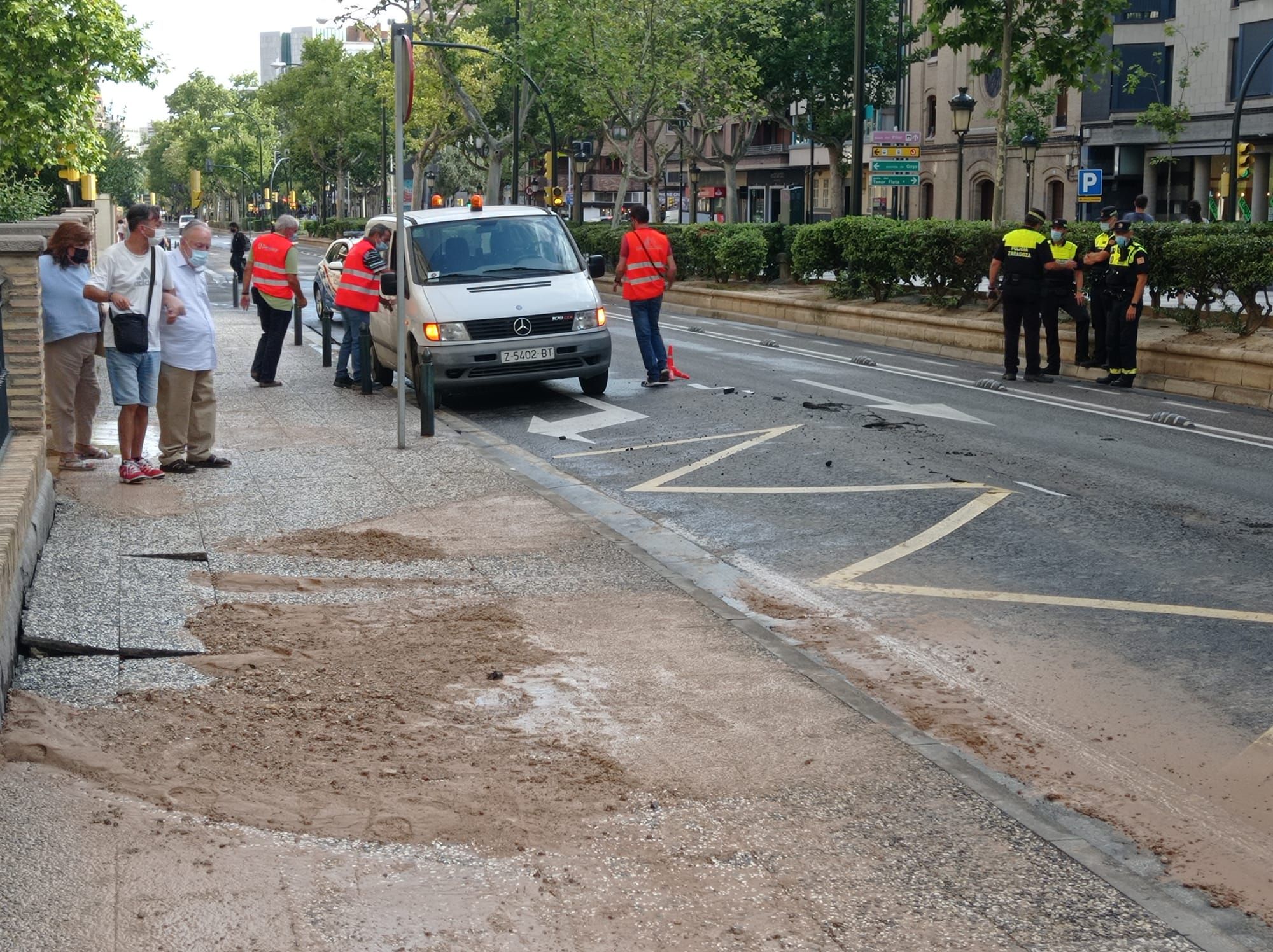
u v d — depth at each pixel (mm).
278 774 5164
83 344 11016
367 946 3898
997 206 25141
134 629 6777
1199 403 16312
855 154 27812
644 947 3943
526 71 49094
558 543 9047
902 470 11750
